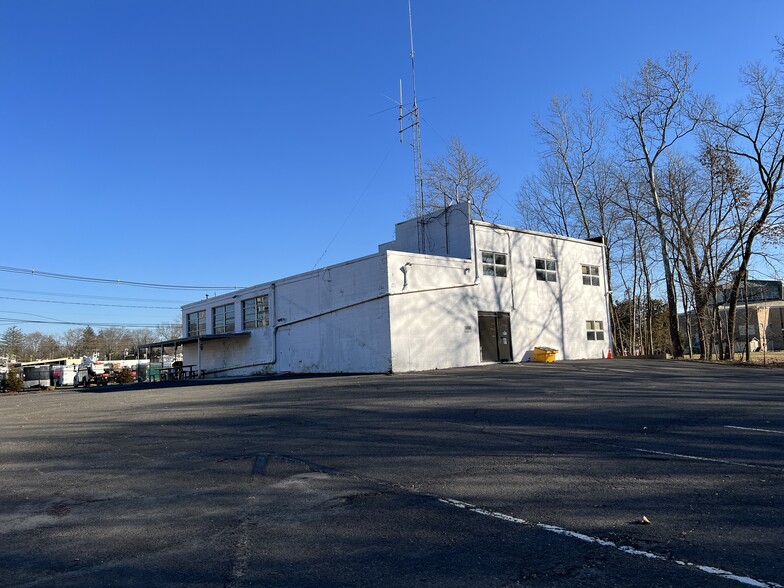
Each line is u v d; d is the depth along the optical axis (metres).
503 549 4.35
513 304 28.55
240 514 5.46
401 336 23.58
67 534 5.08
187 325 41.09
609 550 4.26
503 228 28.66
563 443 8.20
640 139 35.19
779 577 3.69
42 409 17.39
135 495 6.31
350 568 4.09
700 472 6.43
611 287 44.62
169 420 12.24
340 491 6.13
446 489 6.05
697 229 34.31
